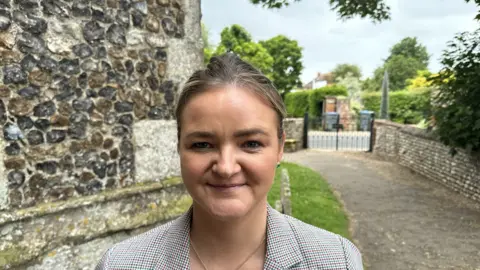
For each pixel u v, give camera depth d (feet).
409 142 29.84
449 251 13.03
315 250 2.92
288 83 89.10
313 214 16.83
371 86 111.65
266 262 2.82
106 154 7.91
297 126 43.24
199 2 9.66
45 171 6.99
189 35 9.37
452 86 18.61
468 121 17.98
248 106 2.60
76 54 7.29
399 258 12.55
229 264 2.93
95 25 7.53
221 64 2.84
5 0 6.28
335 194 21.83
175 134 9.21
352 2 21.53
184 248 2.92
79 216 7.42
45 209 6.84
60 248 7.06
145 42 8.43
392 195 21.16
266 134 2.70
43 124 6.92
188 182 2.77
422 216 17.07
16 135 6.57
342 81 101.71
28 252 6.55
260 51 66.59
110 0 7.72
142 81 8.45
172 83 9.09
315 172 28.35
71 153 7.35
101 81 7.72
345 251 3.02
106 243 7.79
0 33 6.24
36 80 6.76
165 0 8.77
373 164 32.48
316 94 69.41
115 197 7.89
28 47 6.61
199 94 2.65
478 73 16.70
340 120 66.80
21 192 6.67
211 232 2.89
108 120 7.90
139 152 8.51
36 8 6.66
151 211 8.57
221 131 2.59
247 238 2.90
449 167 22.52
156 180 8.87
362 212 18.02
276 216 3.20
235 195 2.65
